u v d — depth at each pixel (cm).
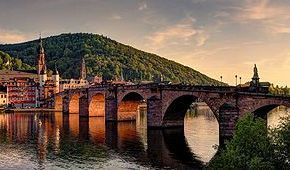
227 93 11156
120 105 18462
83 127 16512
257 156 5566
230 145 6009
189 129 14788
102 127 16350
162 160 9644
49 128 16375
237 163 5581
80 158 10031
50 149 11312
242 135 5966
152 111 14975
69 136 13862
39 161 9750
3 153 10800
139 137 13188
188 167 8912
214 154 10162
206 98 12112
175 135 13375
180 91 13550
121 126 16550
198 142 11944
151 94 15225
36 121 19662
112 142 12350
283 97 9625
